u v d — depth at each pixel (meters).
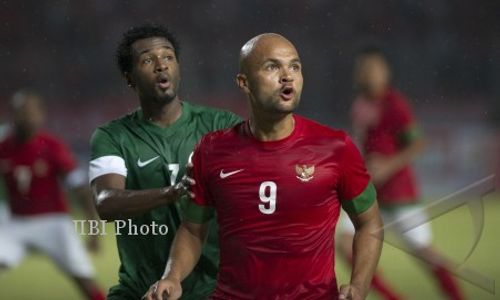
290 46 11.02
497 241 34.03
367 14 67.44
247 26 67.19
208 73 65.56
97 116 63.50
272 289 11.18
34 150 23.25
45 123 62.53
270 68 10.89
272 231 11.15
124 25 67.69
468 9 67.38
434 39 67.12
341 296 10.67
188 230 11.91
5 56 66.31
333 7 67.31
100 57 66.62
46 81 65.94
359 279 11.23
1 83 65.50
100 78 66.06
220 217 11.50
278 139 11.27
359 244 11.55
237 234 11.28
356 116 24.20
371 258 11.45
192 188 11.64
